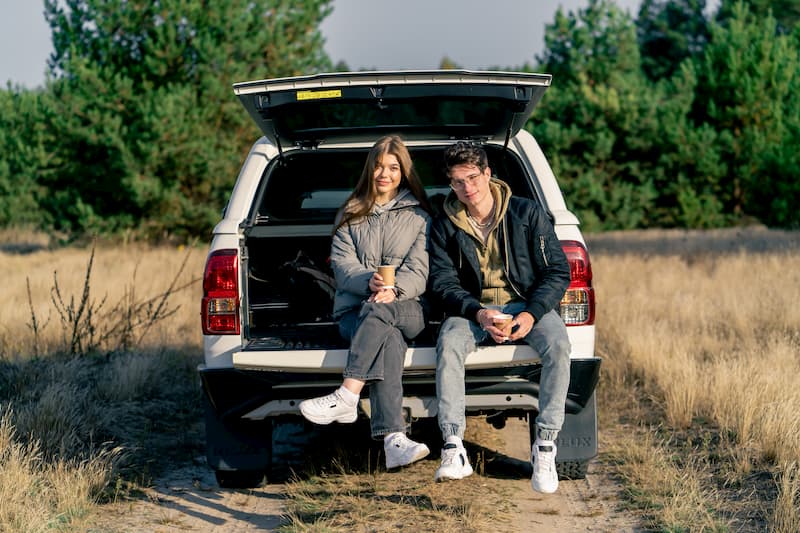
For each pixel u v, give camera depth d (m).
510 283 4.39
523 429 6.05
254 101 4.62
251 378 4.24
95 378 7.04
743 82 27.77
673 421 5.87
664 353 7.28
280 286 5.34
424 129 5.23
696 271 12.97
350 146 5.39
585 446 4.62
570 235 4.46
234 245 4.38
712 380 6.29
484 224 4.44
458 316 4.27
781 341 7.40
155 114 18.64
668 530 3.98
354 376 4.07
